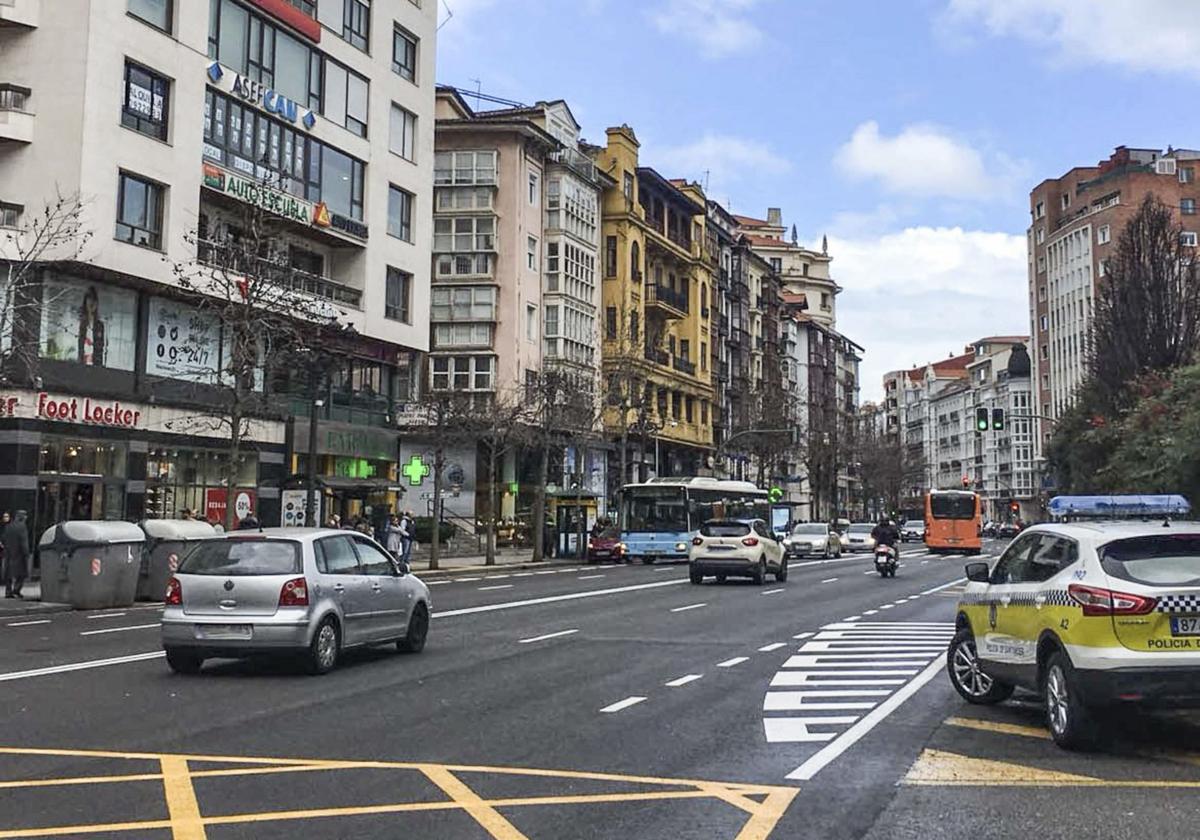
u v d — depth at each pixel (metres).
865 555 61.16
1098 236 96.50
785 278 131.75
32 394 28.86
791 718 9.93
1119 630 8.12
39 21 30.14
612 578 34.50
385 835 6.05
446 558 47.09
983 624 10.28
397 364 44.34
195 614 12.52
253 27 36.28
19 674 12.62
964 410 151.75
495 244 56.72
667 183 72.38
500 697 11.06
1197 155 102.38
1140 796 7.03
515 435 44.88
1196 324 49.78
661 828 6.23
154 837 5.99
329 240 40.47
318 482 35.28
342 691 11.42
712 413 82.50
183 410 33.62
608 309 66.81
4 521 26.75
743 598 25.61
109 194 30.58
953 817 6.52
